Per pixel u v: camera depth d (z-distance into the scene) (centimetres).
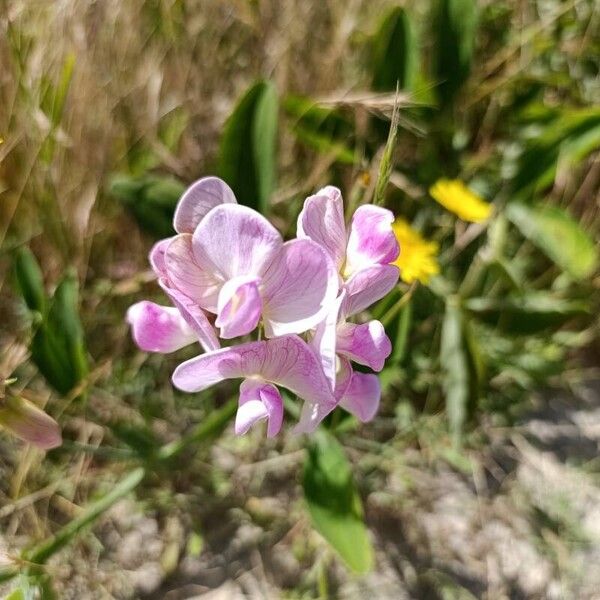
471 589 16
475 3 19
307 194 17
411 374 17
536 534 17
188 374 9
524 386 18
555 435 18
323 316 9
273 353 9
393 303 15
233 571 15
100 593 15
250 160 15
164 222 16
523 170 19
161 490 16
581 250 17
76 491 16
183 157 18
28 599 11
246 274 9
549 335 19
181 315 10
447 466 17
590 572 16
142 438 14
